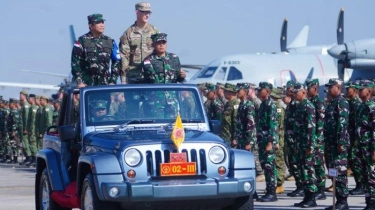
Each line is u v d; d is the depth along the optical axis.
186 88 31.25
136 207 26.97
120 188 26.53
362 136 36.28
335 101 37.59
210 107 51.59
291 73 91.62
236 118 44.75
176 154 27.23
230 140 49.06
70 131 30.20
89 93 30.73
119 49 37.75
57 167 32.19
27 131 79.19
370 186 36.28
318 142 40.66
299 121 39.62
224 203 27.94
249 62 91.06
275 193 42.09
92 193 27.38
